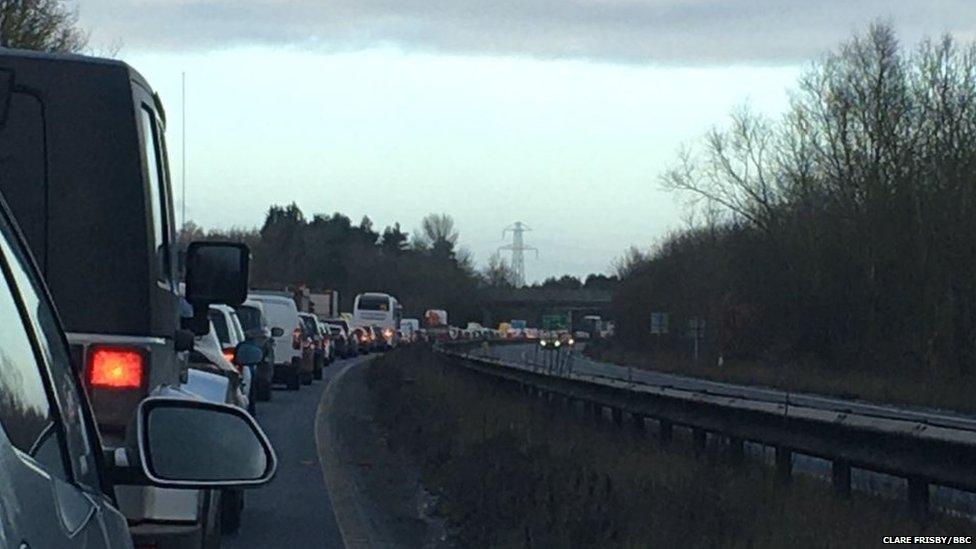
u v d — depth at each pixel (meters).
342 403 31.20
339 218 160.75
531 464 12.92
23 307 3.42
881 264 53.44
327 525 12.86
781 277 59.00
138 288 6.85
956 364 49.75
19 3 41.66
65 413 3.59
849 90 56.03
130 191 6.88
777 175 60.81
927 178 52.16
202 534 7.37
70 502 3.22
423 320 137.00
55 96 6.86
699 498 11.29
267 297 36.22
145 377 6.74
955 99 52.12
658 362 69.69
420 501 14.50
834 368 54.34
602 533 10.09
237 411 4.40
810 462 17.23
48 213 6.82
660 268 88.31
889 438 11.45
